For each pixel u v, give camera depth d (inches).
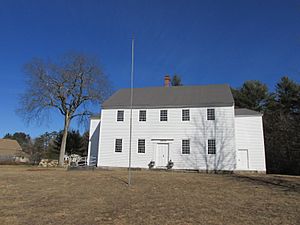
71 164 1353.3
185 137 1112.2
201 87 1285.7
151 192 525.0
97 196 481.1
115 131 1182.3
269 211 372.5
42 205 406.0
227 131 1072.8
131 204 414.3
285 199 461.7
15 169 1082.7
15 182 652.1
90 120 1338.6
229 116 1083.9
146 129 1154.7
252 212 366.0
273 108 1652.3
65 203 420.5
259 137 1091.9
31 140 2691.9
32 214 351.6
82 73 1347.2
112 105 1204.5
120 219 327.6
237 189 570.3
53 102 1314.0
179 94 1239.5
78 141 1744.6
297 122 1301.7
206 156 1074.1
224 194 508.7
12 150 2600.9
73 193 510.3
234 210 377.1
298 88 1583.4
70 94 1339.8
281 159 1282.0
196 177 790.5
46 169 1097.4
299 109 1529.3
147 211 368.2
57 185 610.5
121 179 719.1
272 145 1323.8
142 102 1196.5
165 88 1336.1
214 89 1242.6
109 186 598.5
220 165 1051.9
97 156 1286.9
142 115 1173.7
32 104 1268.5
